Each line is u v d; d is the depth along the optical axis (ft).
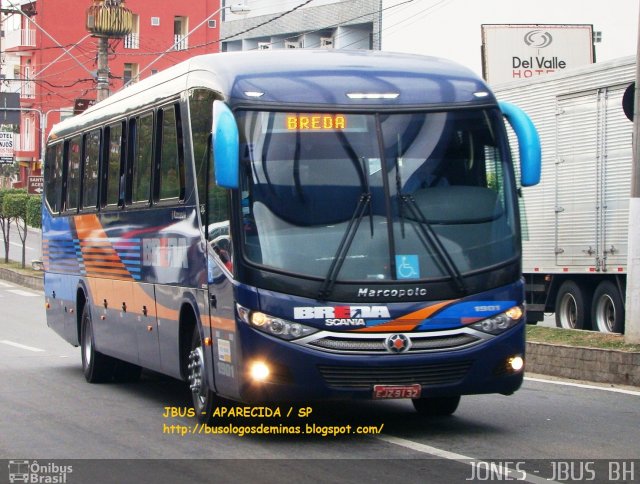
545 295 70.95
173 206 39.32
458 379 32.40
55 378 52.34
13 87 238.27
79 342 53.78
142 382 51.42
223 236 33.45
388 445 32.81
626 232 62.34
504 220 33.50
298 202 32.19
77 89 231.30
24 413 40.40
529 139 34.45
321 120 32.78
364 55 35.76
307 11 192.13
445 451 31.65
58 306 58.34
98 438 34.78
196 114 36.83
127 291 45.39
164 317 40.57
